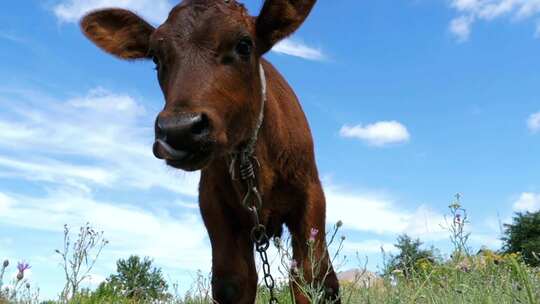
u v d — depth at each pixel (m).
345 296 1.02
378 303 0.95
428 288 0.90
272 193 0.96
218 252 0.95
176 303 1.28
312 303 0.78
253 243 1.00
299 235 0.97
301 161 0.97
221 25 0.80
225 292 0.93
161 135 0.70
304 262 0.93
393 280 0.97
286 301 1.22
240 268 0.95
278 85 1.01
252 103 0.85
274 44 0.91
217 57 0.79
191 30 0.79
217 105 0.76
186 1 0.83
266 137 0.92
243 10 0.87
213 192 0.95
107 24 0.99
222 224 0.95
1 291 0.86
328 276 0.93
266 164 0.93
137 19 0.99
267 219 0.96
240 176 0.90
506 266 0.92
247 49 0.82
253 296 0.99
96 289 1.29
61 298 0.76
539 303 0.69
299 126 0.99
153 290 1.32
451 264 0.95
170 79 0.77
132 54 1.00
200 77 0.76
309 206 0.97
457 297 0.85
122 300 1.26
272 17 0.89
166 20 0.83
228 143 0.80
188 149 0.72
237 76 0.80
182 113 0.71
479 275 0.88
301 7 0.90
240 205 0.95
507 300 0.80
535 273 0.95
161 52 0.80
